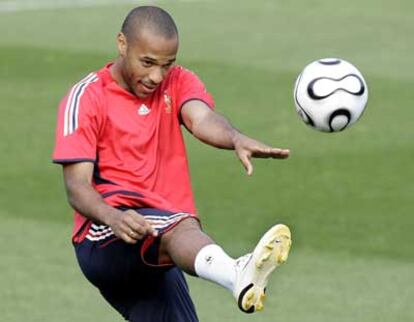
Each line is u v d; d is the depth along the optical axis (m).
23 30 55.66
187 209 19.53
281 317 26.20
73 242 19.48
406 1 62.09
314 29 55.94
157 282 19.75
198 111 19.45
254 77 47.78
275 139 40.44
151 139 19.31
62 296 27.47
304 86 19.22
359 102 19.14
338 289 28.02
